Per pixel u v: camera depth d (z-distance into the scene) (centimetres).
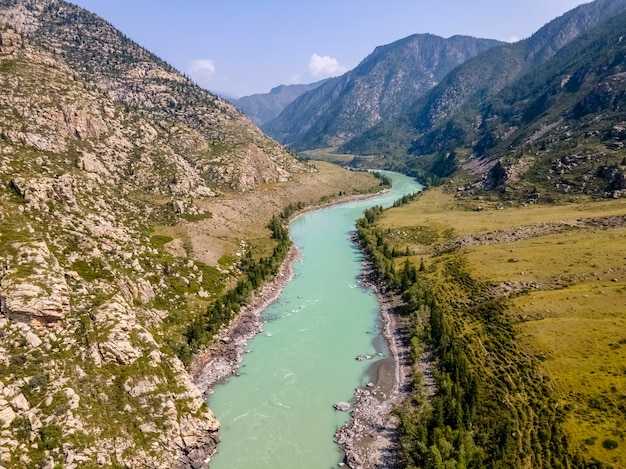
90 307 9200
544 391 9069
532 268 15512
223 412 9456
